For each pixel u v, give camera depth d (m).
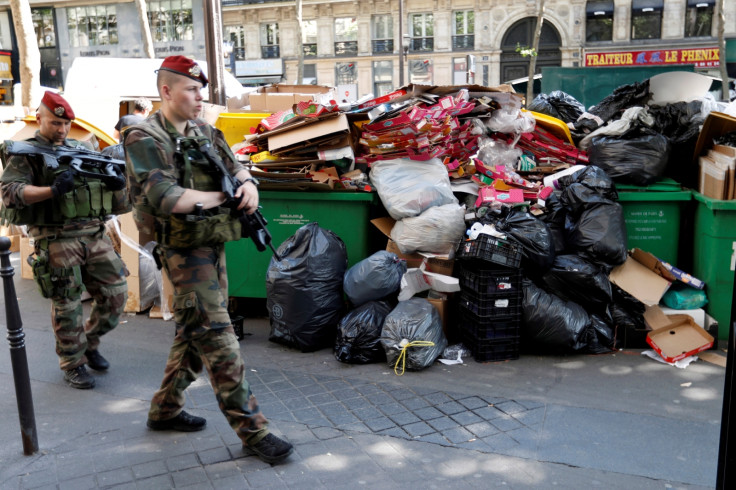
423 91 5.12
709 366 4.29
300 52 24.70
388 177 4.88
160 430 3.45
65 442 3.34
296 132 4.96
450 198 4.89
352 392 3.94
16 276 6.86
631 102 5.62
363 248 5.11
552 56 37.84
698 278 4.86
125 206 4.16
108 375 4.26
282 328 4.61
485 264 4.32
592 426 3.46
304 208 5.14
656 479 2.95
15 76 38.56
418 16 39.50
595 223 4.58
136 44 37.56
